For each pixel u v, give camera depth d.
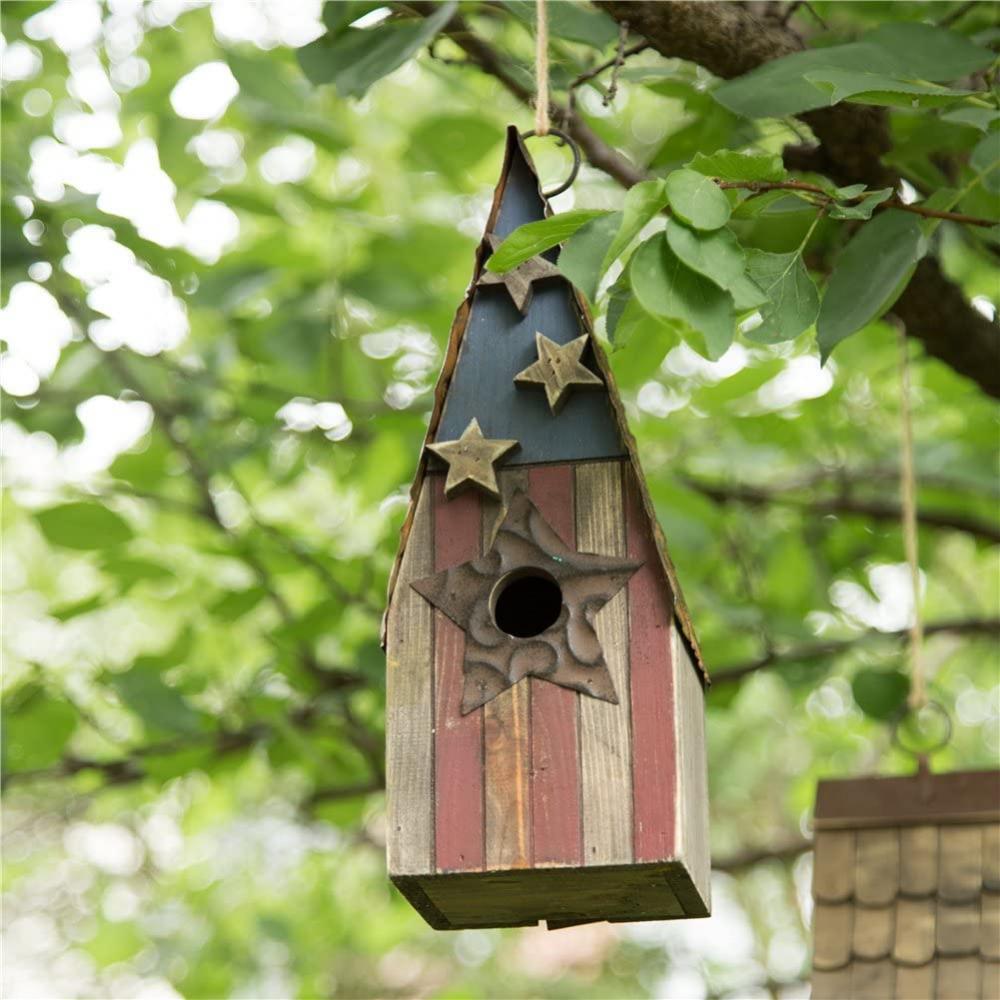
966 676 13.84
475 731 5.36
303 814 11.50
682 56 6.60
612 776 5.25
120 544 8.59
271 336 8.83
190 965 12.04
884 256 5.61
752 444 10.05
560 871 5.23
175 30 9.34
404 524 5.59
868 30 6.84
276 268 8.85
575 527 5.47
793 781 15.66
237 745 9.09
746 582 9.76
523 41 8.60
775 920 16.64
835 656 9.67
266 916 11.63
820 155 7.00
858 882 6.88
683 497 9.31
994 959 6.57
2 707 8.81
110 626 12.29
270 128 8.73
